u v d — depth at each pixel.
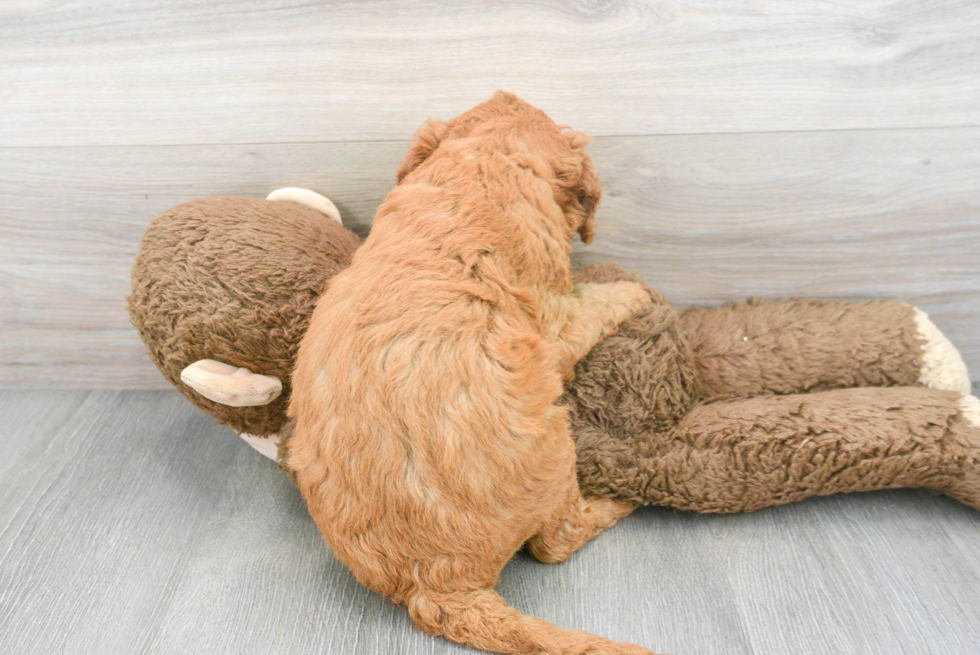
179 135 1.30
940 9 1.14
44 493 1.29
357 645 0.98
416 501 0.87
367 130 1.29
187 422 1.48
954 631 0.98
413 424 0.86
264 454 1.30
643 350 1.18
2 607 1.06
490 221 0.98
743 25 1.17
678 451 1.14
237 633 1.01
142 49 1.22
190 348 1.07
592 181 1.13
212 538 1.19
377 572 0.94
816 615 1.01
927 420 1.10
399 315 0.90
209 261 1.08
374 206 1.38
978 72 1.19
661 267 1.42
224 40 1.21
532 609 1.03
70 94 1.26
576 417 1.18
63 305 1.49
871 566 1.08
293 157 1.32
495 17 1.18
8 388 1.60
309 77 1.24
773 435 1.11
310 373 0.95
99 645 1.00
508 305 0.95
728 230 1.37
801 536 1.14
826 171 1.29
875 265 1.39
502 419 0.88
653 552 1.12
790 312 1.34
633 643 0.90
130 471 1.34
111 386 1.59
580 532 1.11
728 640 0.98
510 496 0.90
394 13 1.18
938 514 1.17
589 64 1.21
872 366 1.27
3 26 1.20
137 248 1.42
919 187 1.30
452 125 1.11
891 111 1.23
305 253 1.13
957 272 1.38
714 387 1.29
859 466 1.09
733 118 1.25
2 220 1.39
